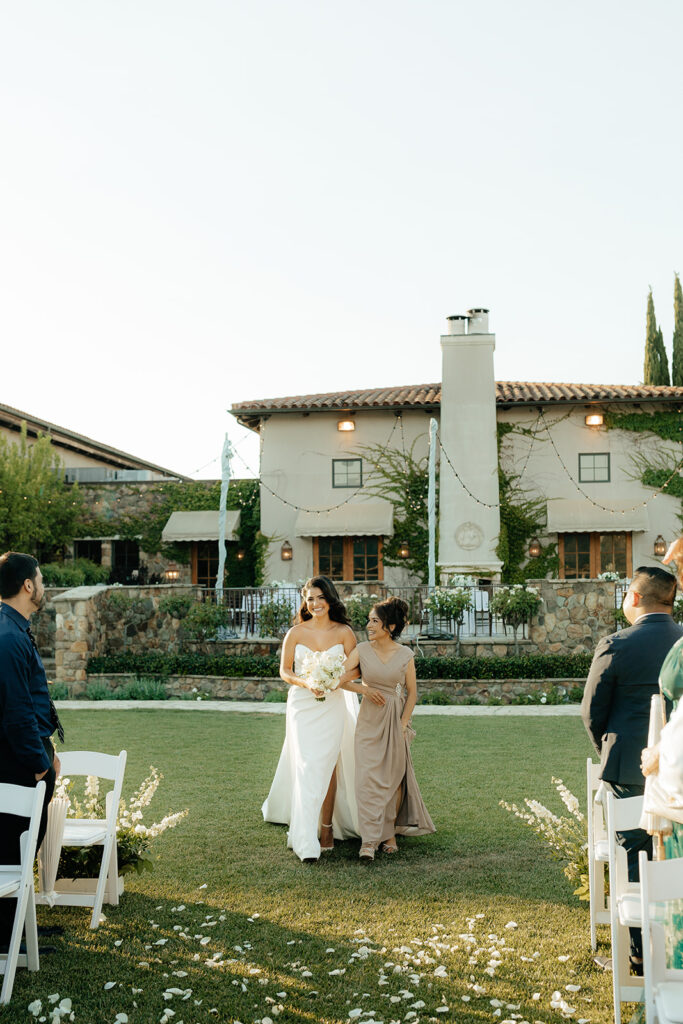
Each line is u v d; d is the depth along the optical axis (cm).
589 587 1684
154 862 607
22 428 2652
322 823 641
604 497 2594
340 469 2683
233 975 420
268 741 1144
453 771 919
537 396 2584
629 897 367
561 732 1193
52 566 2544
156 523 2805
